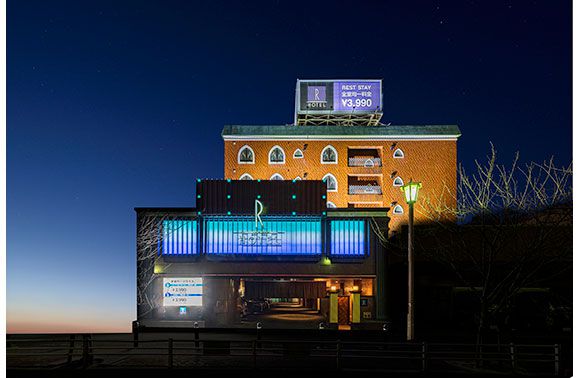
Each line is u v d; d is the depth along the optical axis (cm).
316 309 4150
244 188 2988
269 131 5588
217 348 1759
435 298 2991
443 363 1938
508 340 2297
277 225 2997
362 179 5684
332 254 2972
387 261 2964
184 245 2978
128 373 1678
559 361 1672
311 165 5541
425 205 5419
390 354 2114
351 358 2034
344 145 5575
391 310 2947
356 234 2986
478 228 2645
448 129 5619
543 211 2497
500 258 2825
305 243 2983
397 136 5544
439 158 5541
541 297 2888
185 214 2977
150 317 2931
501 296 2486
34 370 1670
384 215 2983
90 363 1831
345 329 2850
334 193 5500
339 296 3016
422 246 3006
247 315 3666
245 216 2992
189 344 2409
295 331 2814
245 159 5541
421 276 3011
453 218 4966
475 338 2562
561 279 2866
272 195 2983
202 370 1677
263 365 1817
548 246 2591
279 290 3114
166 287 2947
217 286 2998
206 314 2944
